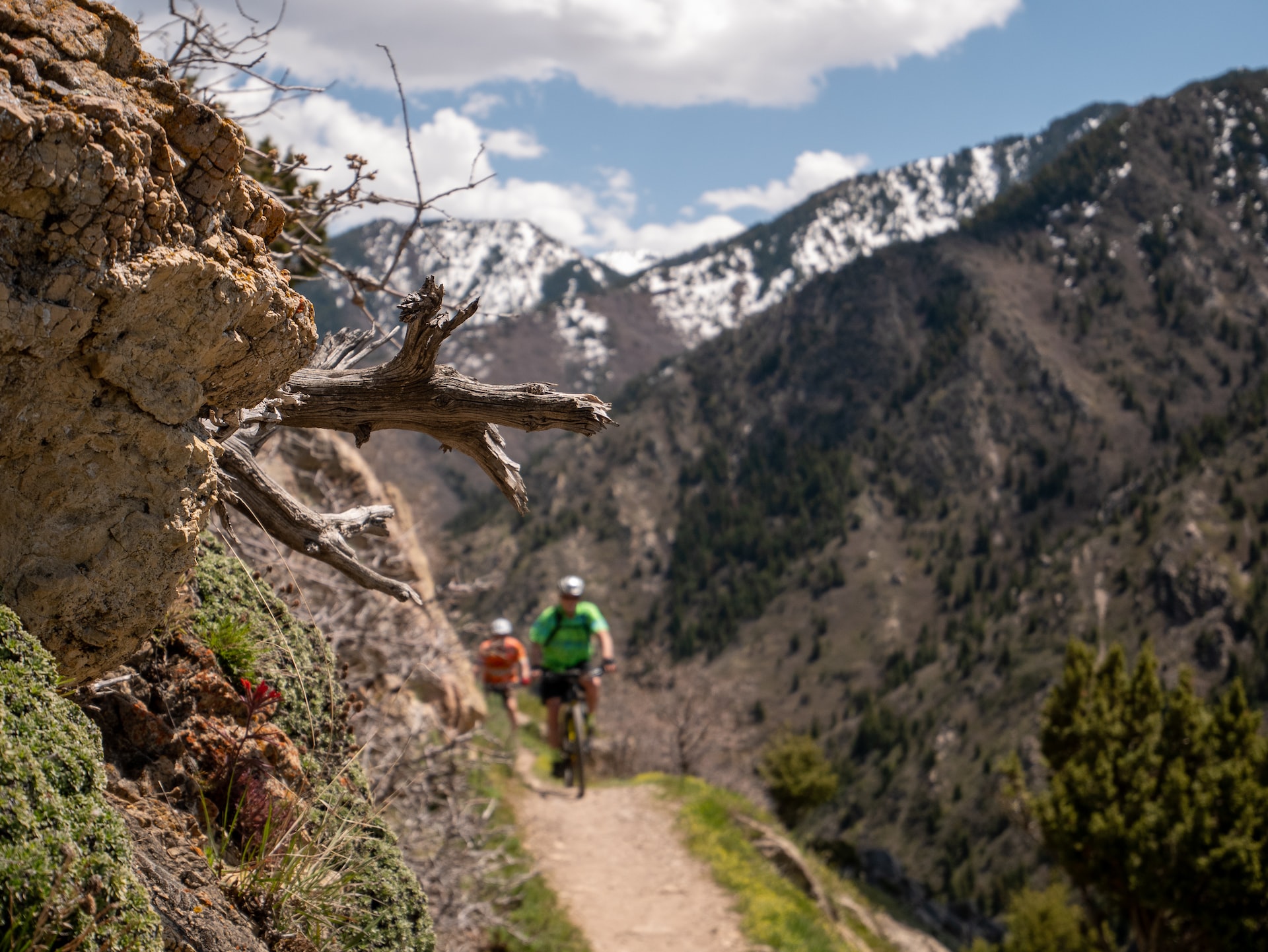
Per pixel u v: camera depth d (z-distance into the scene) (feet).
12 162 5.59
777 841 36.68
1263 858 53.36
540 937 22.95
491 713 45.16
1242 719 58.44
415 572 26.48
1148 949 58.65
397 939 9.68
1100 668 64.90
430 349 9.37
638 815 33.78
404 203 12.50
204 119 6.76
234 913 7.89
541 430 10.04
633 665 86.53
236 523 17.21
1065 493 649.61
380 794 14.69
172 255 6.55
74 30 6.15
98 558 7.01
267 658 10.44
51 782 5.68
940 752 445.78
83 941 5.31
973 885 359.25
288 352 7.99
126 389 6.77
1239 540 502.79
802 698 542.16
